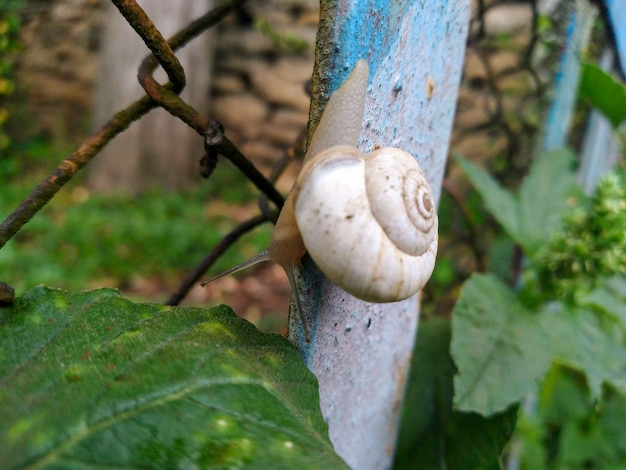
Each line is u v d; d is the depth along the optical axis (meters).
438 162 0.09
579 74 0.12
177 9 0.40
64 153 0.47
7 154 0.46
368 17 0.06
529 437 0.13
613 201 0.10
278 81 0.45
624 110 0.12
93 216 0.36
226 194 0.43
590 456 0.13
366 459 0.09
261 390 0.05
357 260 0.06
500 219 0.11
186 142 0.45
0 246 0.06
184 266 0.32
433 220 0.06
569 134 0.16
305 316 0.06
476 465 0.09
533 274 0.10
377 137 0.07
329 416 0.07
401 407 0.10
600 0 0.12
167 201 0.40
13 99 0.46
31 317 0.06
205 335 0.06
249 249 0.34
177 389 0.05
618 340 0.11
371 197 0.06
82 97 0.49
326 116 0.06
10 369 0.05
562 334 0.10
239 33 0.45
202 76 0.45
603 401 0.13
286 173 0.44
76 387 0.05
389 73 0.06
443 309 0.17
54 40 0.46
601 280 0.10
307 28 0.42
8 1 0.37
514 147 0.17
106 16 0.43
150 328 0.06
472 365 0.09
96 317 0.06
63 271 0.29
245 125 0.46
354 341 0.07
